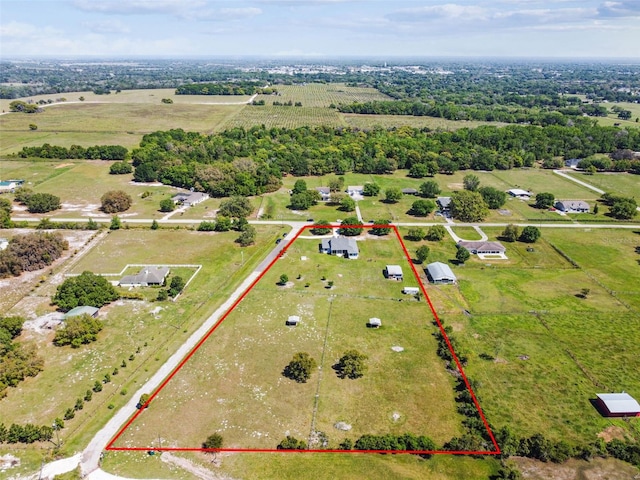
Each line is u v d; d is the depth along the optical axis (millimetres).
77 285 93938
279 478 55031
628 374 76312
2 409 67375
